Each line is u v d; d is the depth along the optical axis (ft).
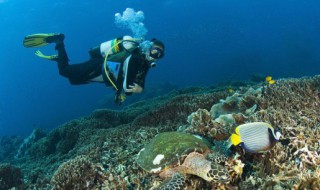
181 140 5.91
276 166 5.56
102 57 10.77
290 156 5.85
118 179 6.56
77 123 17.08
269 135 4.61
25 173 12.64
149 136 9.18
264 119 7.25
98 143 10.97
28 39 11.97
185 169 5.47
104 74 10.69
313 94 8.68
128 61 9.61
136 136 9.58
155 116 12.41
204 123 7.58
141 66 9.68
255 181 5.31
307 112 7.60
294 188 4.83
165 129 9.67
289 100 8.80
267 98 9.32
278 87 9.97
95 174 7.32
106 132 13.08
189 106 11.71
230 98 9.52
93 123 16.26
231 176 5.37
